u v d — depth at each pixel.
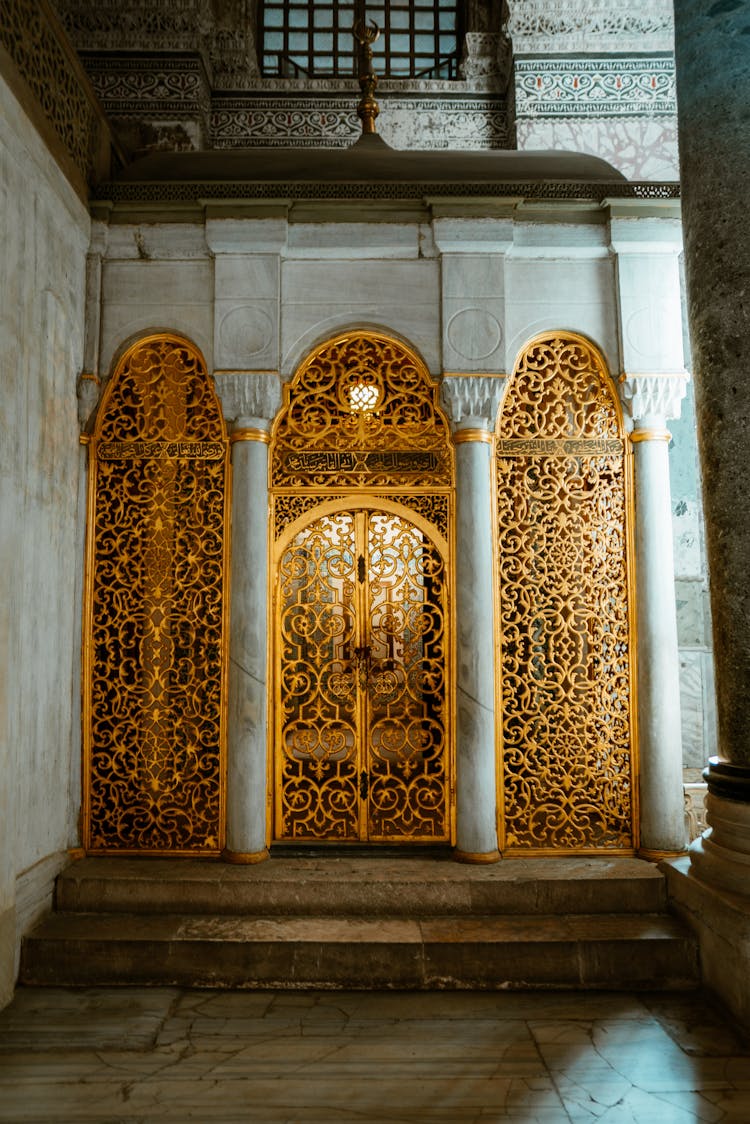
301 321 5.22
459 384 5.11
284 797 5.14
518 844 5.06
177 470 5.30
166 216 5.21
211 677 5.21
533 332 5.25
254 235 5.12
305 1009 3.96
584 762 5.12
